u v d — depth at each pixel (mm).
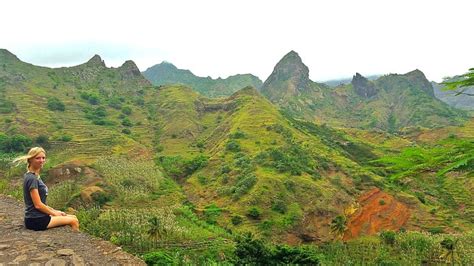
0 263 6395
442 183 113438
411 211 92125
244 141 118875
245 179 89688
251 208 79375
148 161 113750
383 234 78812
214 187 94750
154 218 60750
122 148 121500
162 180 99562
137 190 86312
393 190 98312
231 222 77312
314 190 87000
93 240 7809
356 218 85438
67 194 77625
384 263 65125
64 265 6445
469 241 72812
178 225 66312
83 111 165000
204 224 74250
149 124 162250
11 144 113438
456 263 66000
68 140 123250
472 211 95688
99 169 92312
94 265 6535
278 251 48094
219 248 59312
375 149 144250
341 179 98188
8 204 10828
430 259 68625
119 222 61125
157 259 44656
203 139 142875
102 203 77750
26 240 7504
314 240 76188
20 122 133500
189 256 54469
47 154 114188
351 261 65625
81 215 61375
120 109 178750
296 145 111938
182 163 112375
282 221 77000
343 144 142625
